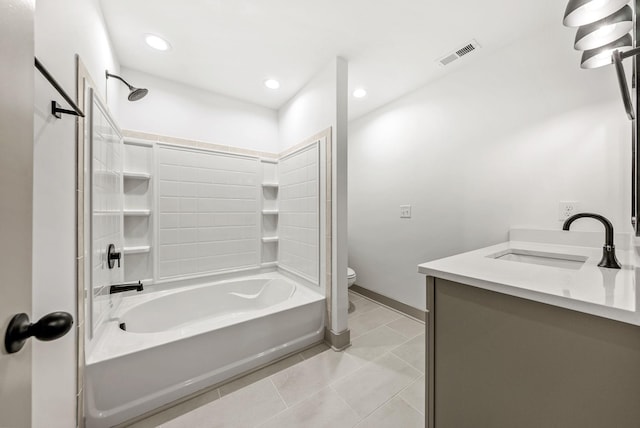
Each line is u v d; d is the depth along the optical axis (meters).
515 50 1.67
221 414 1.26
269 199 2.69
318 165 2.01
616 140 1.30
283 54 1.81
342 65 1.86
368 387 1.45
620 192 1.29
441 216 2.13
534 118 1.59
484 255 1.17
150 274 2.05
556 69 1.50
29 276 0.40
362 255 2.93
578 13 0.87
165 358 1.31
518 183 1.66
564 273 0.81
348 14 1.45
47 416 0.81
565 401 0.63
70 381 0.98
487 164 1.82
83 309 1.10
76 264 1.03
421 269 0.92
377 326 2.19
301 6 1.39
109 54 1.59
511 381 0.72
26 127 0.39
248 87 2.26
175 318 2.02
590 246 1.35
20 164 0.38
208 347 1.43
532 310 0.68
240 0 1.35
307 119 2.18
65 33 0.94
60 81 0.90
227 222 2.40
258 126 2.59
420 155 2.29
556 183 1.50
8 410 0.35
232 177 2.43
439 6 1.39
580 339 0.60
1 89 0.33
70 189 0.98
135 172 1.98
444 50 1.77
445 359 0.88
